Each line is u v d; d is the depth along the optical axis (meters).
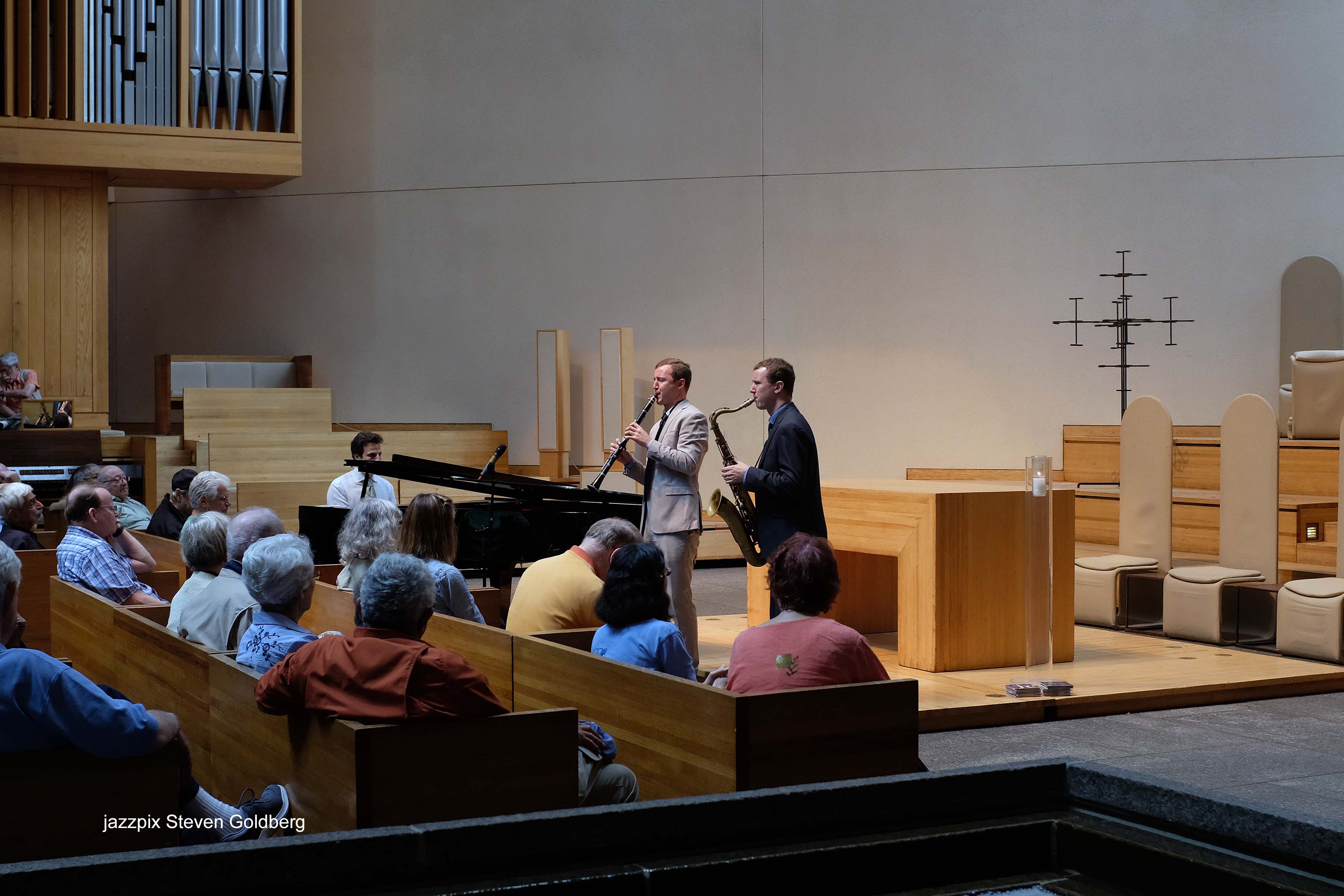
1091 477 9.18
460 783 2.62
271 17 9.16
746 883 1.72
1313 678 5.29
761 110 10.26
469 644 3.88
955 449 10.07
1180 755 4.21
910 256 10.12
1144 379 9.84
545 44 10.44
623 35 10.38
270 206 10.56
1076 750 4.28
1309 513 6.92
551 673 3.46
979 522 5.38
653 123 10.35
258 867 1.58
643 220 10.38
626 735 3.13
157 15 8.95
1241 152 9.74
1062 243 9.93
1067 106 9.91
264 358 10.16
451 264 10.50
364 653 2.66
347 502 6.82
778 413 5.23
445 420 10.49
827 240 10.20
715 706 2.80
